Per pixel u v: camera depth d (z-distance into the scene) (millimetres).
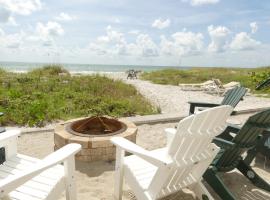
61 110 7375
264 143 3572
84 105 8070
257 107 8141
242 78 22016
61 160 2227
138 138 5281
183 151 2428
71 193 2533
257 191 3373
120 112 7574
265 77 16500
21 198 2180
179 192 3217
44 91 9945
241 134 2992
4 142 2705
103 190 3248
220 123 2648
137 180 2615
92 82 12414
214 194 3258
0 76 12766
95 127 4629
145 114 7824
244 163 3490
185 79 23203
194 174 2838
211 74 28234
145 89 14828
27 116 6402
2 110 6613
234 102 4043
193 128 2342
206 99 11969
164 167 2291
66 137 3965
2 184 1850
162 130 5809
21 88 9812
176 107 9523
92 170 3734
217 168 3096
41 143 4852
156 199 2482
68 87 11000
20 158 2785
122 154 2861
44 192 2264
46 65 18906
